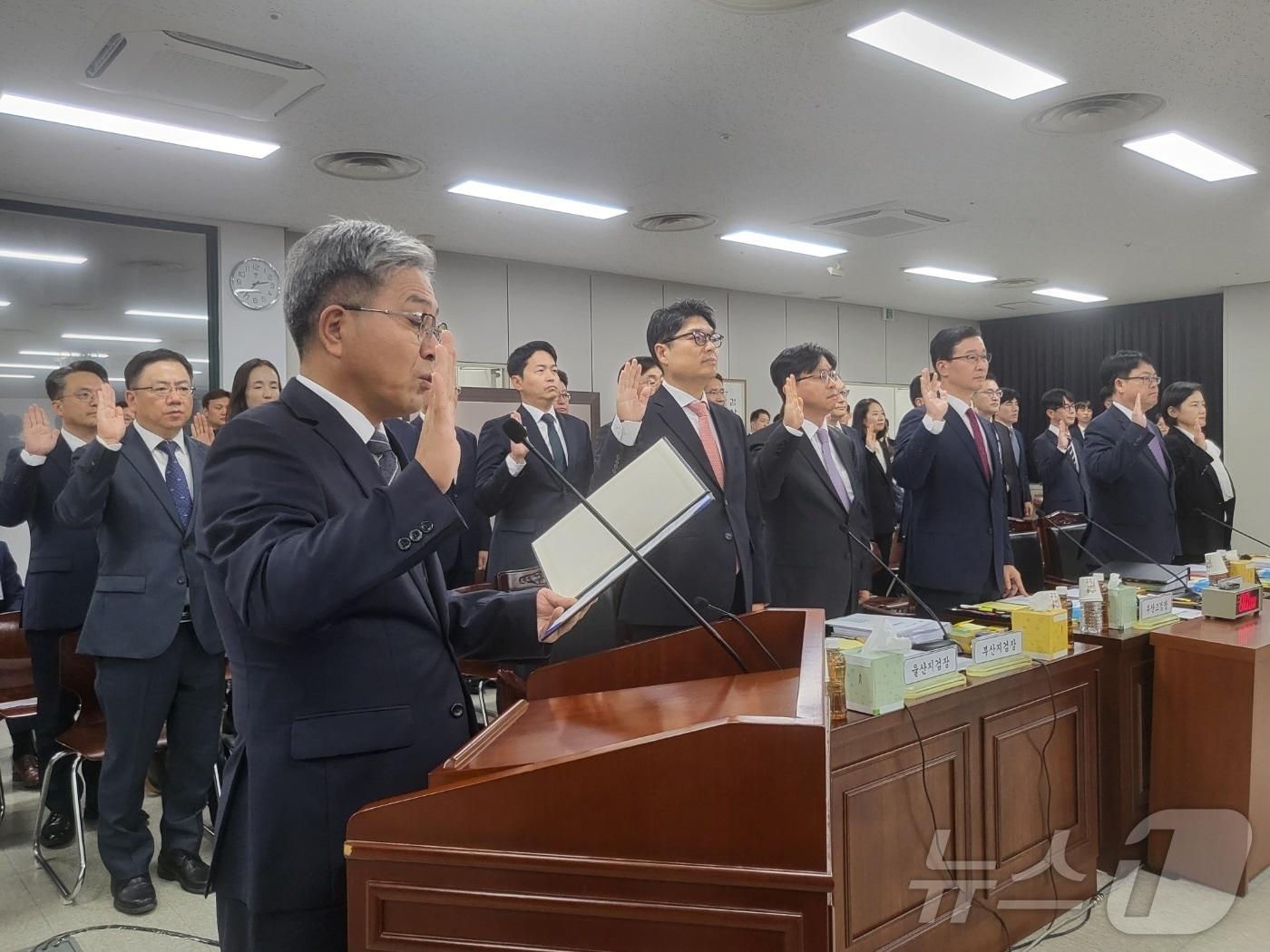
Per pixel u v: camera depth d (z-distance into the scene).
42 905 2.42
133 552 2.42
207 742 2.54
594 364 7.45
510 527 3.67
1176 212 5.74
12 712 2.95
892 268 7.47
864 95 3.76
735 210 5.55
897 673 1.81
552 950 0.74
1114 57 3.44
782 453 2.71
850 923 1.71
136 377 2.52
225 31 3.06
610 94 3.68
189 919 2.33
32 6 2.86
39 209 4.88
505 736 0.91
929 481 3.12
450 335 0.91
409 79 3.48
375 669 0.97
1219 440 9.12
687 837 0.73
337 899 0.94
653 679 1.23
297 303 1.05
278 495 0.94
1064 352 10.23
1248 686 2.32
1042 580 3.69
